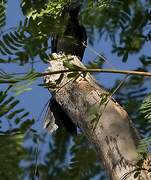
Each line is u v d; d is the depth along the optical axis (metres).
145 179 3.99
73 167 6.73
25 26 4.34
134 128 4.43
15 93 3.67
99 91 4.66
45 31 4.41
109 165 4.28
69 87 4.74
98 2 5.66
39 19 4.60
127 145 4.28
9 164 3.90
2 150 3.92
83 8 7.09
